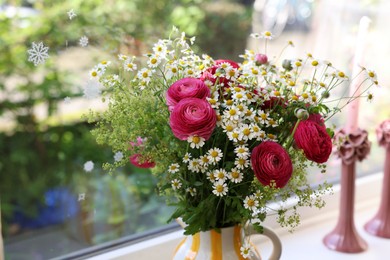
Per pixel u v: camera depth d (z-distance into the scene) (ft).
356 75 2.38
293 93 1.89
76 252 2.49
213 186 1.78
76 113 2.38
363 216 3.08
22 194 2.41
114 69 2.38
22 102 2.31
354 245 2.66
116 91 1.91
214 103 1.72
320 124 1.88
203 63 1.93
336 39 3.09
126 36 2.41
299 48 2.99
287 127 1.86
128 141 1.87
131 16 2.41
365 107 3.26
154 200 2.65
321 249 2.68
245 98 1.73
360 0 3.13
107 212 2.54
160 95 1.86
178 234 2.59
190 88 1.72
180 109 1.65
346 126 2.69
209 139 1.80
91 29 2.31
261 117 1.76
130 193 2.58
